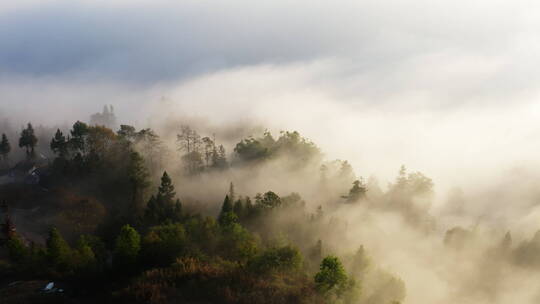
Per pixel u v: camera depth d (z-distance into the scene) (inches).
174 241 2257.6
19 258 2320.4
